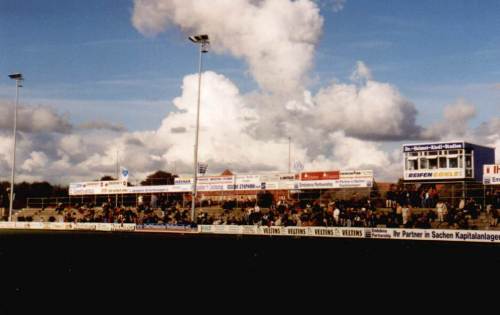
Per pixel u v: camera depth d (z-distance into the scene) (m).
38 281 19.28
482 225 40.69
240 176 59.25
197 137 56.91
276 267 23.58
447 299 15.66
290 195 57.81
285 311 14.10
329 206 50.22
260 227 46.97
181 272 21.86
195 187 55.56
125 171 68.88
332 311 14.10
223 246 35.59
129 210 63.22
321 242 38.75
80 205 73.38
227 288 17.75
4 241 41.12
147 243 38.72
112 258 27.48
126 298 15.91
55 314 13.73
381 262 25.56
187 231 51.62
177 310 14.21
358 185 50.84
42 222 65.62
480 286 18.09
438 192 48.69
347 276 20.69
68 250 32.38
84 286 18.09
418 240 38.94
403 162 56.41
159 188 65.56
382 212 46.28
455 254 29.33
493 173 43.41
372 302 15.30
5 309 14.32
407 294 16.58
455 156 53.12
